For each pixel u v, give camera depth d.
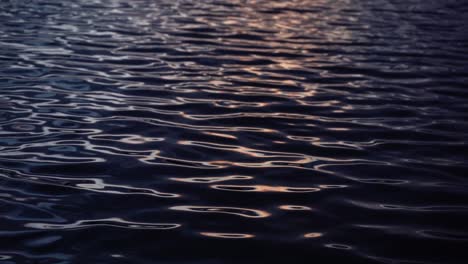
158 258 3.30
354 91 7.63
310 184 4.50
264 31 12.16
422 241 3.62
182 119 6.11
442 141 5.67
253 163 4.91
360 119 6.38
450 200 4.27
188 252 3.38
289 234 3.66
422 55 10.12
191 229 3.67
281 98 7.14
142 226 3.68
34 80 7.43
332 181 4.58
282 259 3.35
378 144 5.55
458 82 8.22
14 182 4.29
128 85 7.44
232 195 4.23
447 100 7.28
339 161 5.05
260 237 3.60
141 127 5.77
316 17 14.70
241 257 3.35
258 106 6.75
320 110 6.68
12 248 3.33
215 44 10.52
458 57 10.01
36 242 3.41
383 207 4.12
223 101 6.89
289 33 12.03
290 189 4.39
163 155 5.01
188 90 7.33
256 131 5.82
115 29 11.53
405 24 13.80
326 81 8.12
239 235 3.62
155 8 15.00
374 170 4.85
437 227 3.83
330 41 11.26
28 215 3.76
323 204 4.13
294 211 4.00
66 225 3.64
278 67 8.91
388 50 10.52
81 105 6.45
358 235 3.67
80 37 10.50
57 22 11.97
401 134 5.88
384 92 7.62
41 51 9.20
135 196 4.14
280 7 16.59
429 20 14.59
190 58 9.27
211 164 4.84
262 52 9.99
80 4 14.85
